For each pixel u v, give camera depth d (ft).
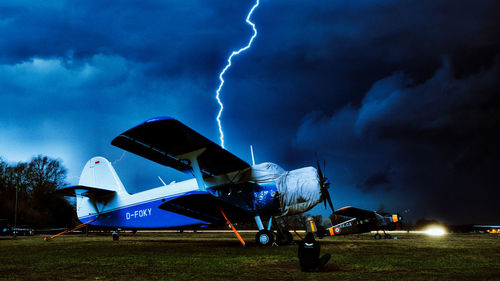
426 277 17.11
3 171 157.79
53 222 163.02
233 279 17.28
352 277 17.33
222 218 43.80
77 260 26.08
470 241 47.44
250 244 43.19
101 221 51.88
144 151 39.04
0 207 147.74
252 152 42.98
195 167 40.09
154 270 20.58
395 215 59.31
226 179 42.63
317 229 62.23
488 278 16.76
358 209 58.49
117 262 24.59
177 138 37.06
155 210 47.80
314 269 19.45
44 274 19.45
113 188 52.16
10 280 17.54
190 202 39.73
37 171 161.27
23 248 39.40
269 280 16.88
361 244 40.98
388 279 16.62
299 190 39.29
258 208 39.70
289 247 36.81
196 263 23.57
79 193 51.72
